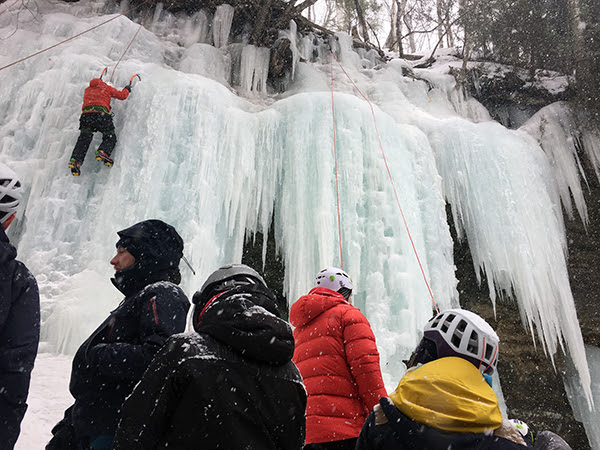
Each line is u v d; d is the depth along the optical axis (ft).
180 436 4.61
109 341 6.78
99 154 21.04
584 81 33.32
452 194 28.35
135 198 21.30
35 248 19.61
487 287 28.81
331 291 9.36
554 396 28.71
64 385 13.88
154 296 6.75
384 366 22.57
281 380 5.09
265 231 24.20
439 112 33.55
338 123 25.59
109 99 22.03
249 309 5.05
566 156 32.30
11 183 6.54
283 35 30.96
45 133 22.17
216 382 4.67
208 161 22.81
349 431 7.98
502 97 35.70
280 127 25.70
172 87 23.61
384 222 24.86
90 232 20.56
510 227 27.45
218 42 30.91
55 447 6.68
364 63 35.68
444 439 4.44
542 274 27.35
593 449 28.27
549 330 27.94
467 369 4.98
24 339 6.08
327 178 24.40
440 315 5.62
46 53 24.53
